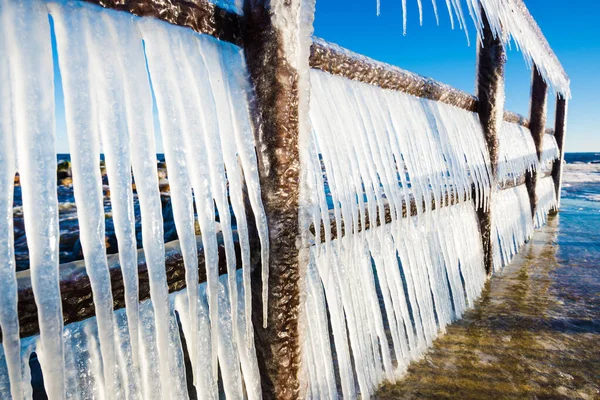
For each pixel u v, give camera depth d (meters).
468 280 4.20
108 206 9.41
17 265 6.08
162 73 1.38
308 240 1.76
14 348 1.02
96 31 1.22
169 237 6.33
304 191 1.70
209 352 1.73
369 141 2.60
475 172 4.32
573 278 5.01
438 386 2.71
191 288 1.45
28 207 1.04
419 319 3.24
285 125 1.57
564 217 9.84
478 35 3.92
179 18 1.42
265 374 1.79
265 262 1.65
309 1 1.57
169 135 1.39
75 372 1.31
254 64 1.58
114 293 1.34
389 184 2.79
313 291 2.23
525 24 5.41
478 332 3.54
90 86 1.19
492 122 4.60
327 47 2.22
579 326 3.64
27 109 1.05
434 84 3.60
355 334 2.48
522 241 6.83
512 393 2.64
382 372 2.79
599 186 19.36
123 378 1.42
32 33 1.07
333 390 2.32
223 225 1.54
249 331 1.63
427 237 3.44
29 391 1.18
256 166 1.65
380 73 2.78
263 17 1.50
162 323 1.38
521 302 4.23
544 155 8.67
